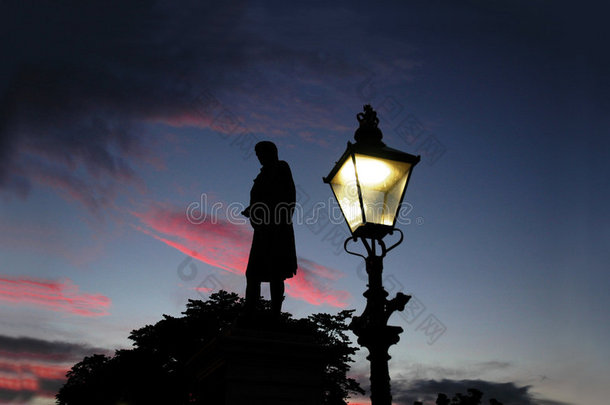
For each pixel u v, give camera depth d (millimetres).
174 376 52438
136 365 52594
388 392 5727
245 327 8602
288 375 8180
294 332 8797
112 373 53438
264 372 8078
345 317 46156
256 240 9680
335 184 6980
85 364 60438
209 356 8766
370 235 6441
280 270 9492
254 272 9477
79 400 54750
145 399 51688
